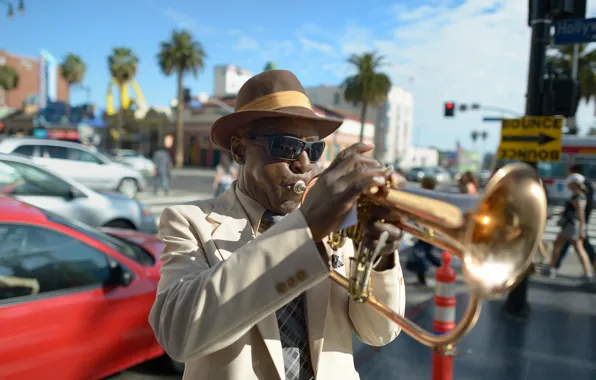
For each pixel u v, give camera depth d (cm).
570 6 449
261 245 83
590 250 628
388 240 87
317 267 80
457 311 462
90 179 1117
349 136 4219
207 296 83
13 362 227
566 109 468
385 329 112
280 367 100
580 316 469
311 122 117
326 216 79
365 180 77
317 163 121
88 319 260
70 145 1093
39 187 543
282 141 111
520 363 360
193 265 104
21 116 4509
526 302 468
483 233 79
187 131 4238
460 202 82
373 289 111
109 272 283
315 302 112
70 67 4219
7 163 529
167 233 114
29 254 268
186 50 3619
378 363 355
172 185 2075
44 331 240
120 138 4200
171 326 89
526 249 79
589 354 379
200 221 115
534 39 469
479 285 73
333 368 110
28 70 5784
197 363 104
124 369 303
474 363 358
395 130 6184
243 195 121
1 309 231
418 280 586
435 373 259
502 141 506
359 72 3600
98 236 311
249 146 116
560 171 1526
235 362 99
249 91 116
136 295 286
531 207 82
